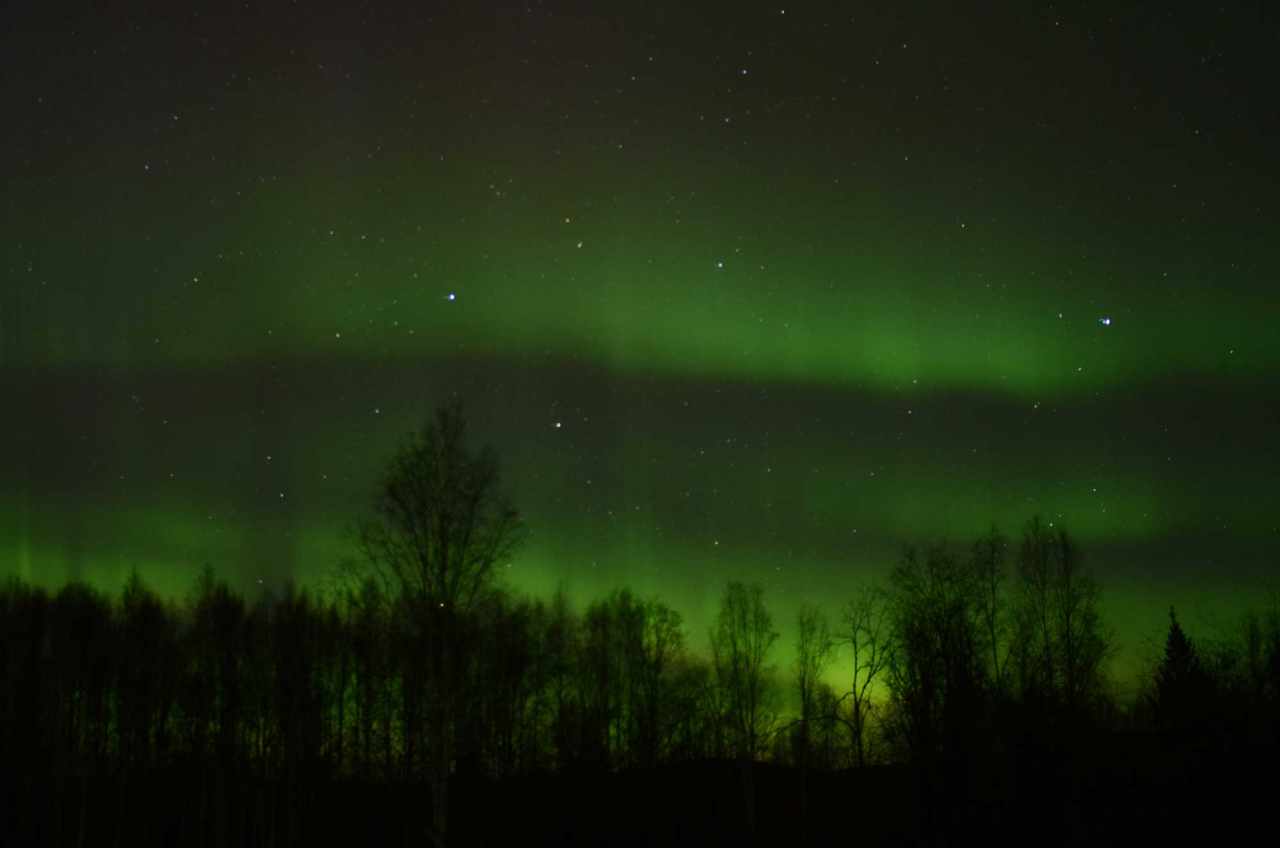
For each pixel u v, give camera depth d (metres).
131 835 39.31
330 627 42.56
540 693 44.00
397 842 38.03
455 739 31.06
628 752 46.03
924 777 37.97
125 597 44.06
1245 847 30.97
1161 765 36.28
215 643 43.59
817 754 44.34
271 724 42.56
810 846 36.34
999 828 35.19
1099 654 41.22
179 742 42.84
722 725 45.94
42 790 40.06
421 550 31.02
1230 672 38.56
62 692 42.03
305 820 39.78
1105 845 32.31
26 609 42.62
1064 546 42.50
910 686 39.84
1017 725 38.25
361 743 41.22
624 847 37.25
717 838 37.59
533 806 40.19
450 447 31.69
